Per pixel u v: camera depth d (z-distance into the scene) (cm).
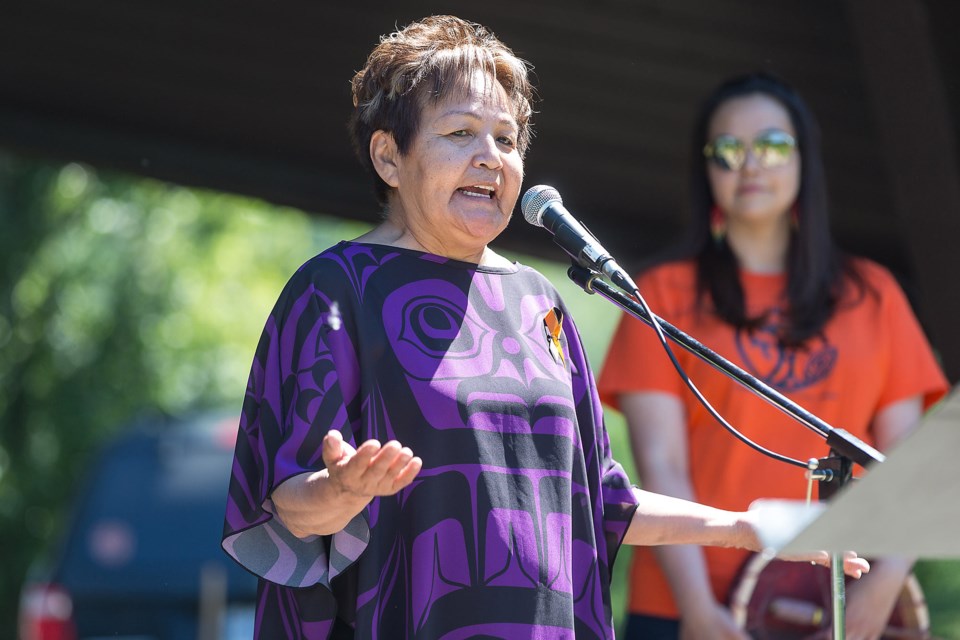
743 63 1293
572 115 1351
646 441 816
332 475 473
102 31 1291
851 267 846
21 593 2692
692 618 788
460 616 517
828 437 561
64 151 1395
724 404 808
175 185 1418
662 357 823
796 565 792
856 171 1352
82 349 2847
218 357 3056
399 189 577
